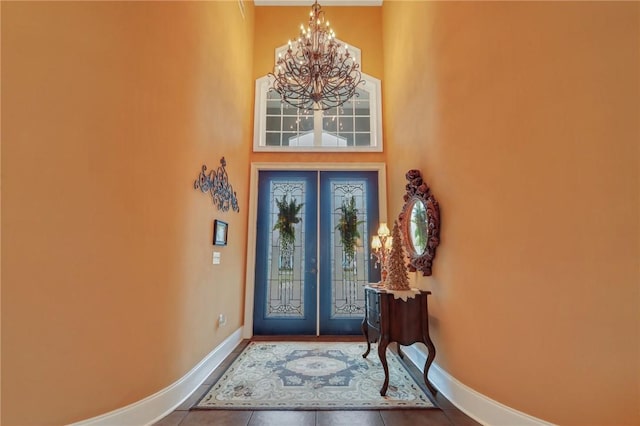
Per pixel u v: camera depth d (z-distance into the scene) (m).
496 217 2.03
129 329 1.92
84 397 1.67
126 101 1.97
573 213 1.58
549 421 1.65
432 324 2.82
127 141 1.96
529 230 1.80
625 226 1.39
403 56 3.93
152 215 2.13
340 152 4.81
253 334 4.39
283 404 2.32
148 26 2.16
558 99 1.67
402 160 3.96
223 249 3.45
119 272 1.87
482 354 2.10
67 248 1.63
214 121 3.18
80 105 1.71
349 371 3.01
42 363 1.52
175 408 2.25
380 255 3.55
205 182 2.93
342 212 4.73
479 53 2.24
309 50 3.12
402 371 3.01
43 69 1.57
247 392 2.53
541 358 1.71
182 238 2.46
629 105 1.39
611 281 1.43
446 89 2.65
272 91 5.16
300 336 4.36
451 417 2.16
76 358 1.64
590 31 1.54
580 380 1.53
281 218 4.70
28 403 1.46
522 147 1.86
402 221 3.40
